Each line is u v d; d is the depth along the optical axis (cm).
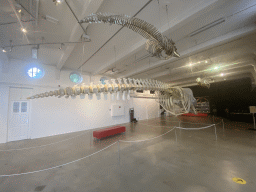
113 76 1160
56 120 790
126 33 488
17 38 472
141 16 400
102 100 1045
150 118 1512
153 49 326
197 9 351
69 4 332
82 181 292
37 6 328
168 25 424
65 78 862
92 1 303
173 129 850
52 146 562
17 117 681
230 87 1405
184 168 334
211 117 1452
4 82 634
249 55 664
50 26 413
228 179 280
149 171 326
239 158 379
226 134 664
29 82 714
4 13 338
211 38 532
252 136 604
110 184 278
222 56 684
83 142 612
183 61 792
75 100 889
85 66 857
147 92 1511
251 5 358
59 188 269
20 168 363
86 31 459
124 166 357
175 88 471
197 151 448
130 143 575
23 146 567
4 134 625
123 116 1204
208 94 1612
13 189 269
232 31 480
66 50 557
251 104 1252
